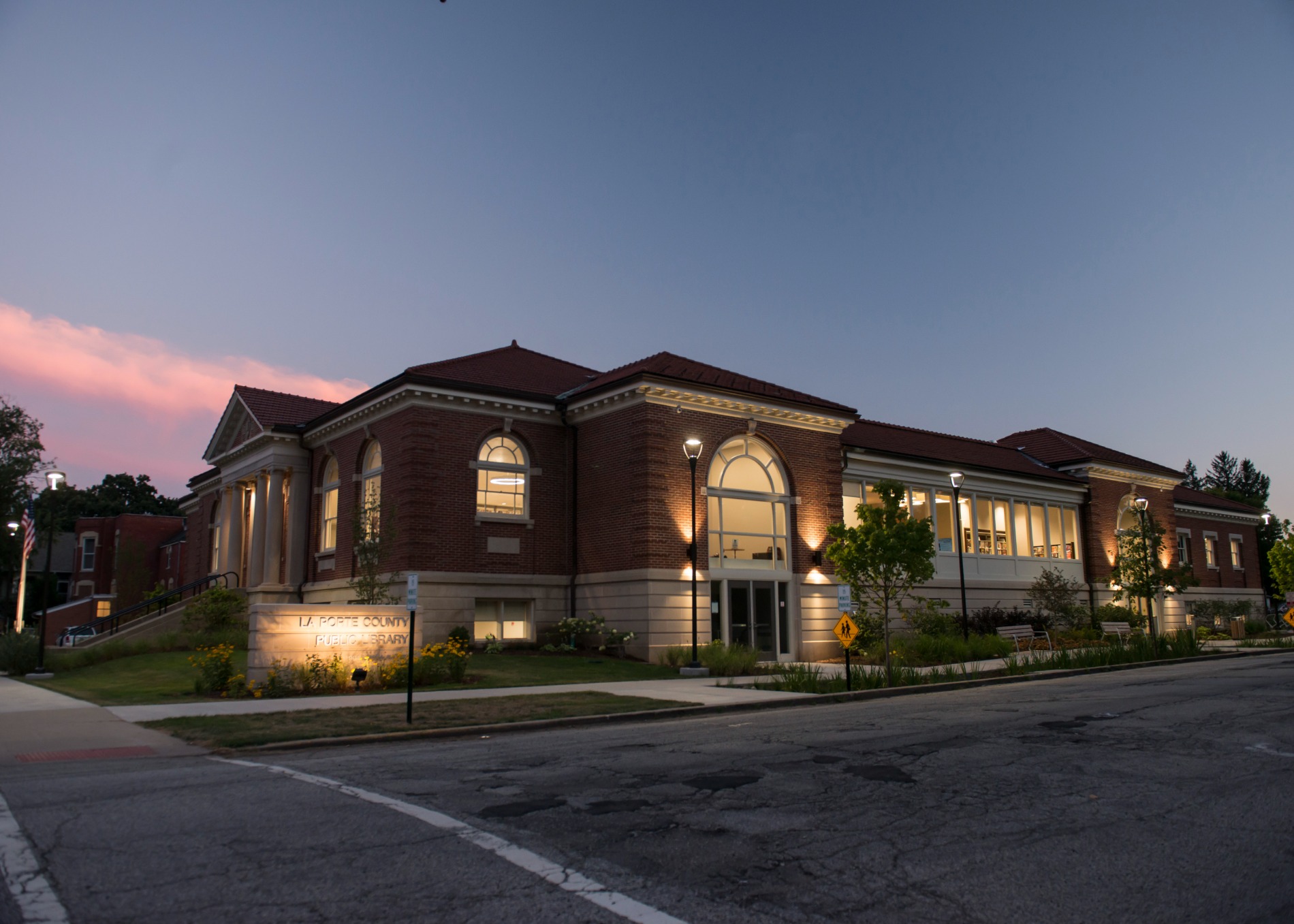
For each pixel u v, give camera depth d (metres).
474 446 26.58
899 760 9.67
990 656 26.92
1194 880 5.59
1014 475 37.62
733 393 26.83
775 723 13.21
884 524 20.94
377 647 18.72
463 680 19.59
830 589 28.62
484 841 6.41
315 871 5.71
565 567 27.52
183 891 5.34
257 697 16.98
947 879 5.62
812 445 29.31
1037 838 6.54
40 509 52.88
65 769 9.72
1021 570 37.59
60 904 5.11
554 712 14.12
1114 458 42.19
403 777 8.93
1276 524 69.62
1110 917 4.97
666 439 25.81
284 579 32.25
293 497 32.09
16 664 23.77
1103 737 11.08
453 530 25.72
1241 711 13.26
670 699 16.06
